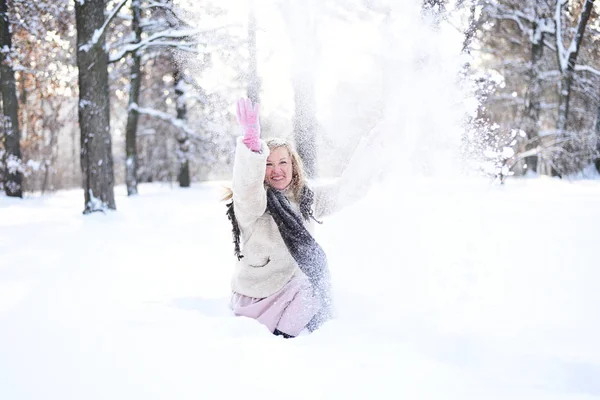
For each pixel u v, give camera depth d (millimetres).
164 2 9180
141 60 16734
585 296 3014
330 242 4410
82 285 3627
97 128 9156
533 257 4082
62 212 9688
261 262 2861
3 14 12562
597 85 15812
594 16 14992
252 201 2709
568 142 15578
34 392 1789
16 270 4242
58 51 14797
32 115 17141
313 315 2740
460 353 2238
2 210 10055
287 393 1761
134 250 5414
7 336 2363
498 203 8133
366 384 1838
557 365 2074
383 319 2639
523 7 16016
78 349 2182
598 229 5562
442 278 3109
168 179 22984
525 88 17578
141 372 1938
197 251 5359
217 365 1995
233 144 14133
